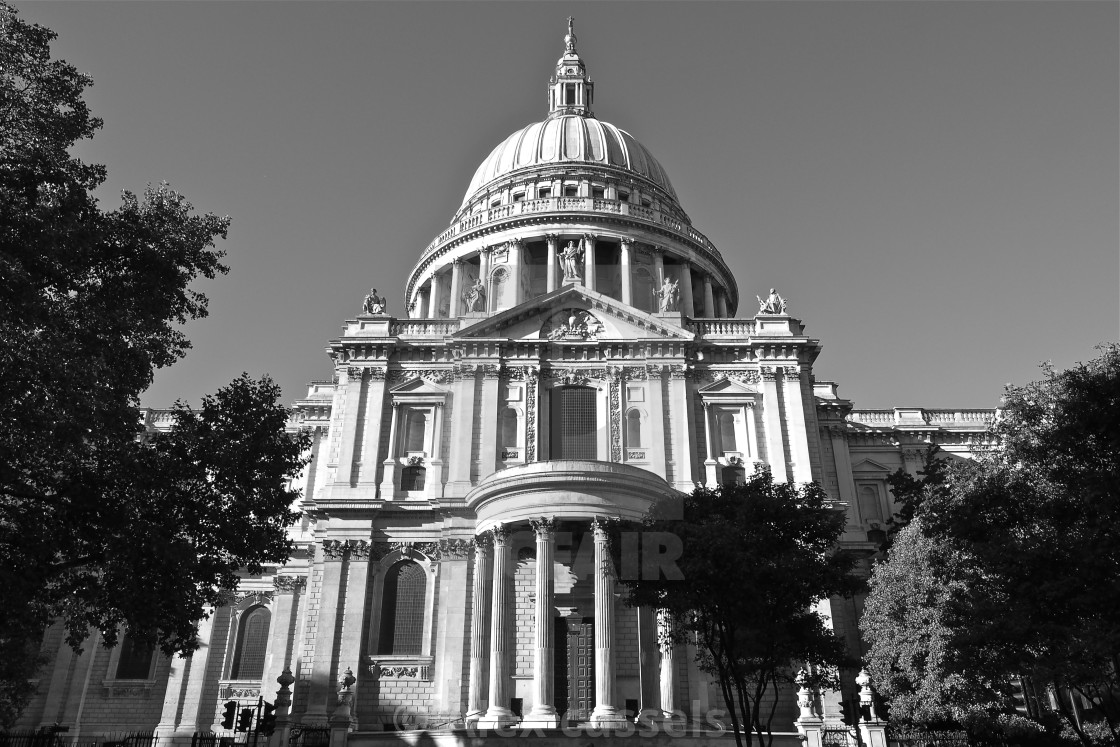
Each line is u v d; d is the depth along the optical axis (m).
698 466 52.25
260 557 29.92
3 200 22.97
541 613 42.06
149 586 26.72
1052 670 25.45
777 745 38.34
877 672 41.59
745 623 29.28
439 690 45.81
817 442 53.66
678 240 77.50
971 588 30.88
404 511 50.38
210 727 55.09
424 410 54.47
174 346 29.27
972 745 38.06
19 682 40.69
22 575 25.36
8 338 22.11
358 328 56.31
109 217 27.09
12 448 23.70
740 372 55.16
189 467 27.97
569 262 60.31
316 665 46.41
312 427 65.31
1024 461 30.88
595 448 53.19
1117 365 27.94
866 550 54.19
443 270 79.06
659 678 42.19
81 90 26.31
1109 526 25.92
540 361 54.62
